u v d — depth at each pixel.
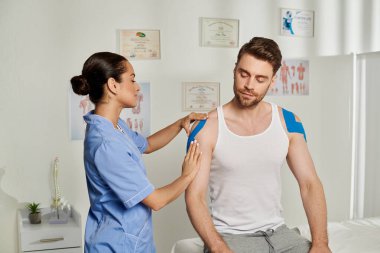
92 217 1.83
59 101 3.13
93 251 1.75
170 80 3.35
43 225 2.79
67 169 3.17
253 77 1.75
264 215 1.92
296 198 3.76
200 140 1.86
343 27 3.79
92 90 1.76
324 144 3.80
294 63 3.67
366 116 3.59
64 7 3.10
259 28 3.55
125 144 1.75
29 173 3.11
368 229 2.75
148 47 3.29
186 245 2.34
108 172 1.69
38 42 3.07
